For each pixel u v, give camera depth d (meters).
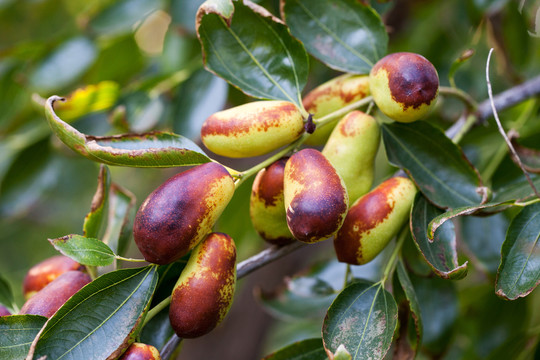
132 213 0.40
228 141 0.35
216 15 0.37
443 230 0.37
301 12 0.40
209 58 0.38
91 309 0.34
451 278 0.34
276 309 0.46
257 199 0.36
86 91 0.46
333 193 0.33
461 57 0.39
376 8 0.44
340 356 0.33
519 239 0.36
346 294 0.36
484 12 0.48
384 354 0.34
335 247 0.36
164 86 0.48
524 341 0.43
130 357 0.33
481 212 0.37
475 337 0.47
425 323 0.42
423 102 0.35
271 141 0.35
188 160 0.34
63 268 0.38
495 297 0.45
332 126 0.38
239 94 0.49
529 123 0.46
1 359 0.33
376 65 0.36
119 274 0.34
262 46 0.38
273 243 0.37
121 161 0.34
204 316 0.34
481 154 0.47
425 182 0.37
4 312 0.36
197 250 0.34
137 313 0.34
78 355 0.33
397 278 0.38
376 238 0.36
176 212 0.33
